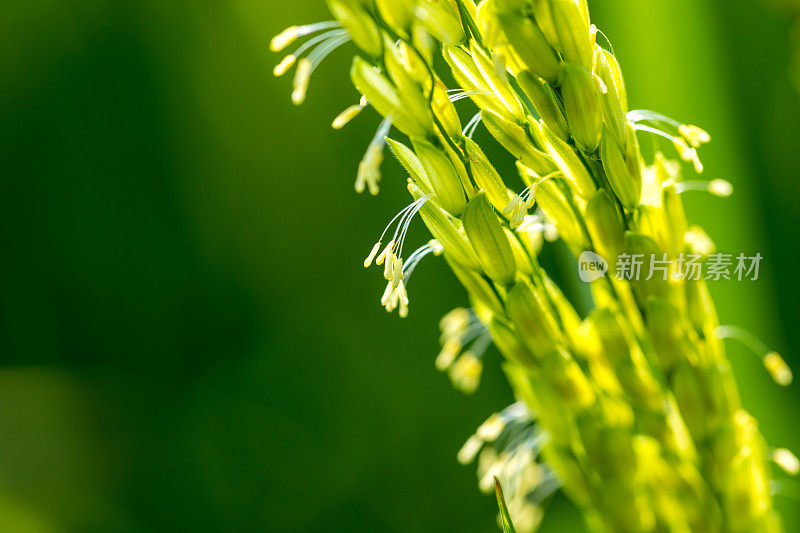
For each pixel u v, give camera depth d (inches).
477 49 8.2
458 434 17.8
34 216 18.8
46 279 19.1
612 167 8.2
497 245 8.3
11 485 17.7
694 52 10.5
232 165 18.9
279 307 19.1
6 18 17.5
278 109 18.5
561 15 8.0
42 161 18.7
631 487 8.7
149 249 19.2
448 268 17.7
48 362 19.0
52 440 18.3
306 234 18.9
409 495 17.9
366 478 18.1
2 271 18.8
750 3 13.2
